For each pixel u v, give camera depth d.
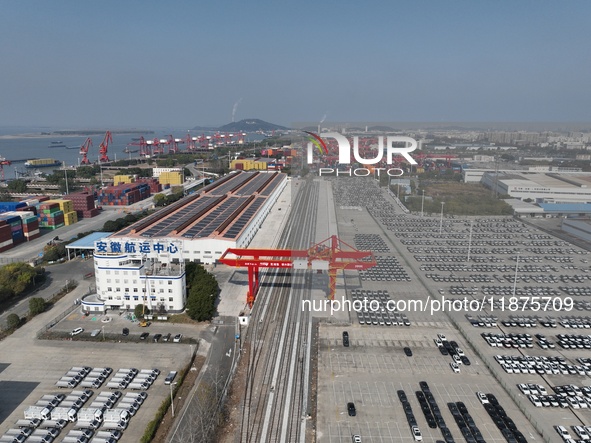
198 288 70.69
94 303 72.50
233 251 71.00
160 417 47.12
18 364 57.91
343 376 54.12
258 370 55.81
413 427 44.94
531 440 43.91
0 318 71.19
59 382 53.31
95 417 47.22
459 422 45.81
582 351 59.62
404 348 59.97
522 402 49.34
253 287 72.88
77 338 64.38
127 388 52.94
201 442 43.22
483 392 51.47
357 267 64.31
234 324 67.81
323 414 47.44
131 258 73.12
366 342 61.50
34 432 45.56
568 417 47.06
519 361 57.12
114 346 62.47
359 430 45.09
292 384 52.88
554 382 53.44
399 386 52.31
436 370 55.59
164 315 70.94
